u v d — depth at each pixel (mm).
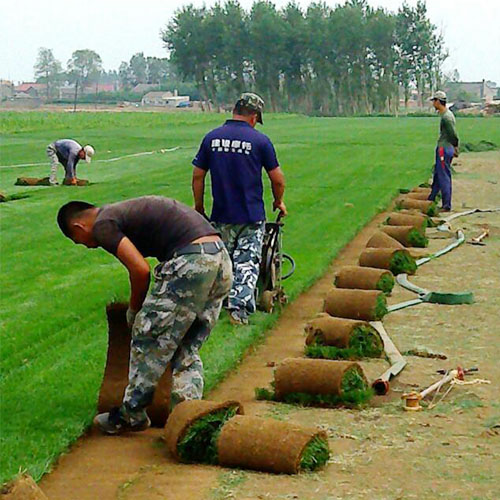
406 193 19672
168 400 5828
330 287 10367
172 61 104000
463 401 6352
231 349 7477
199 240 5523
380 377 6684
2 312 8969
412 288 9969
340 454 5359
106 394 5965
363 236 13992
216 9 101188
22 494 4219
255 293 8719
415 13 103812
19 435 5594
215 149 8117
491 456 5336
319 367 6324
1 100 148875
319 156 29828
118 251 5383
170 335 5555
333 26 98938
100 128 50281
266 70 101562
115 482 5008
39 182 20281
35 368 7051
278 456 5027
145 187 19859
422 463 5223
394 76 103875
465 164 28156
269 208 16547
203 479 4996
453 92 158000
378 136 43250
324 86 101812
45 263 11547
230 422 5215
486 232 14062
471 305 9344
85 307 9195
